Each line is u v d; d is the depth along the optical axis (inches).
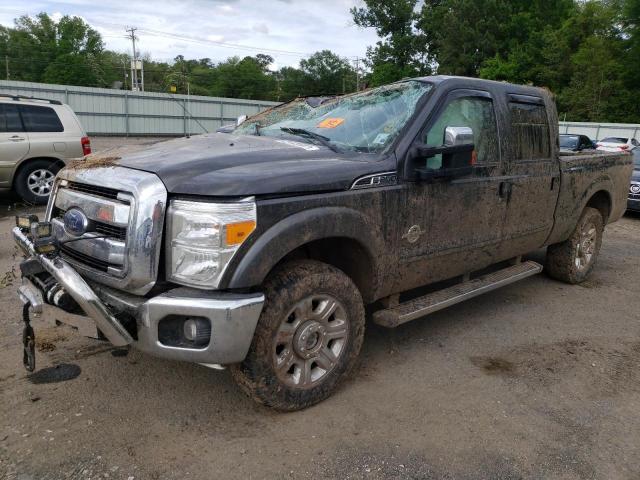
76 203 123.8
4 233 293.0
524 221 186.9
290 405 125.2
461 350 167.6
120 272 113.1
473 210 162.9
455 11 2086.6
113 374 142.6
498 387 145.6
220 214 108.0
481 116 168.2
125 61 3351.4
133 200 111.0
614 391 146.7
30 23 2979.8
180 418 124.5
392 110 155.0
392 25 2196.1
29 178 373.1
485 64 2059.5
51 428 118.4
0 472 104.4
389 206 137.0
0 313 178.4
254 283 110.8
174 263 111.0
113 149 146.9
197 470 107.5
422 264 152.0
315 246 142.3
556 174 197.8
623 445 122.3
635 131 1429.6
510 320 194.9
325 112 171.3
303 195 119.8
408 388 142.6
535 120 189.5
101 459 109.3
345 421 126.0
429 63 2249.0
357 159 138.9
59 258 114.3
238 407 129.9
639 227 406.6
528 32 2114.9
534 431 125.8
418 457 114.3
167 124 1473.9
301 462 111.0
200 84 3334.2
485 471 111.0
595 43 1886.1
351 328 134.0
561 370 157.5
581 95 1902.1
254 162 126.0
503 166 173.0
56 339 160.7
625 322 198.7
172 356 110.5
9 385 134.7
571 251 229.3
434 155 141.6
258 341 115.4
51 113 380.8
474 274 218.1
